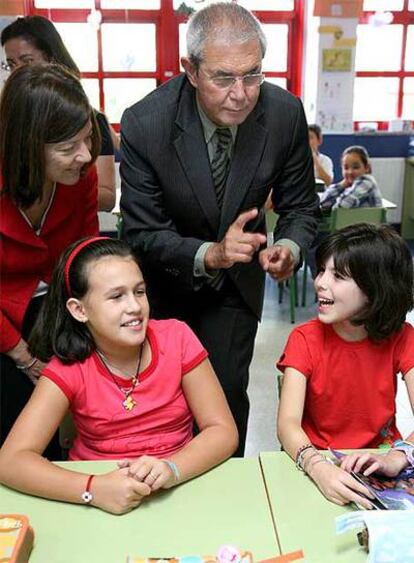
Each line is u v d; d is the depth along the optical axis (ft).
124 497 3.58
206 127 5.18
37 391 4.30
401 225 19.29
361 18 18.02
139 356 4.41
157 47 17.89
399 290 4.57
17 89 4.41
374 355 4.78
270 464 4.10
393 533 3.08
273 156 5.41
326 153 18.11
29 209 4.99
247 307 5.93
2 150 4.58
